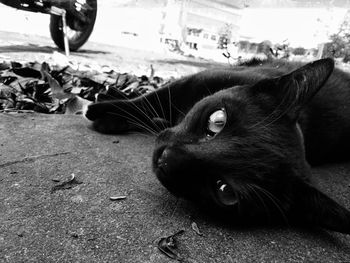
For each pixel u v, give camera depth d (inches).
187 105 11.7
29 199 6.8
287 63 13.8
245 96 8.7
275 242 7.2
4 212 6.2
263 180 7.5
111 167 8.9
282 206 7.8
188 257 6.1
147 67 29.1
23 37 33.9
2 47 25.2
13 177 7.5
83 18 28.0
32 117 11.7
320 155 12.0
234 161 7.5
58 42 28.4
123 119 11.9
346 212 7.0
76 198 7.1
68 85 15.7
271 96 8.8
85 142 10.3
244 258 6.4
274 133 8.1
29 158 8.5
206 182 7.6
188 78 11.5
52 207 6.7
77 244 5.8
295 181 7.7
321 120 11.4
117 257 5.7
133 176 8.7
